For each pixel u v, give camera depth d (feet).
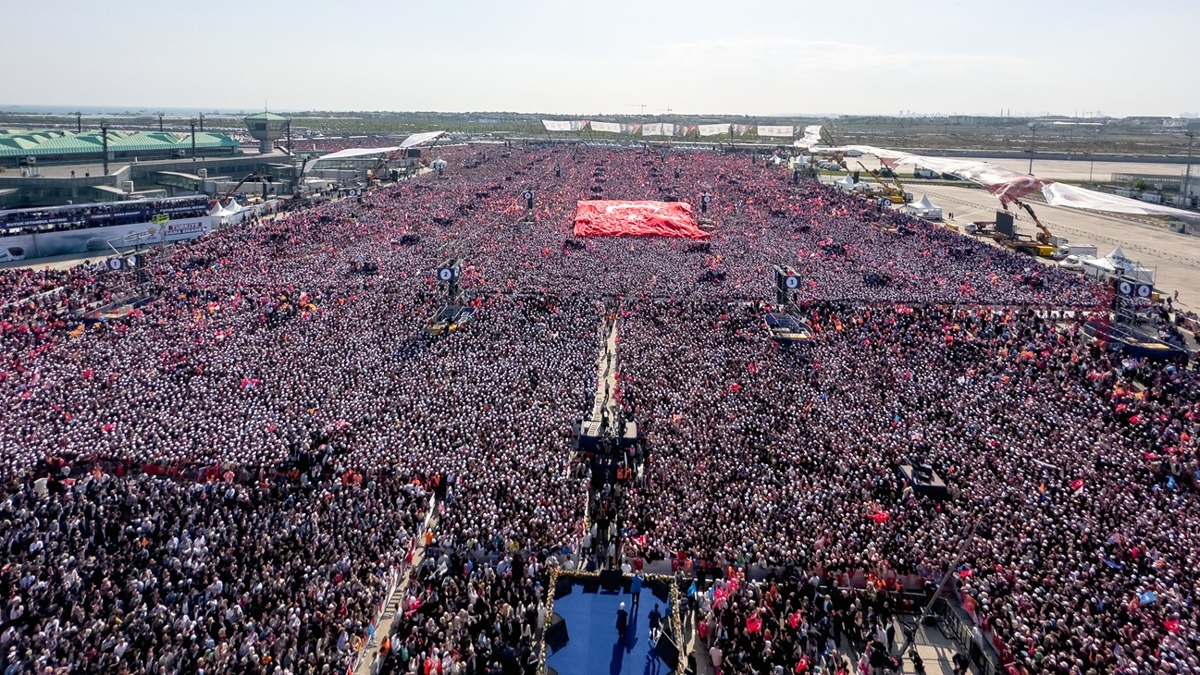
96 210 386.52
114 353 207.00
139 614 105.60
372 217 437.99
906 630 113.91
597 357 219.61
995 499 138.00
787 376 199.93
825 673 101.50
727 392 188.14
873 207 497.87
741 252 364.38
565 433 164.14
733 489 141.28
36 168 523.70
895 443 160.15
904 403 182.50
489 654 103.76
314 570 116.06
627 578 120.57
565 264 333.01
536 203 499.92
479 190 554.05
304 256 338.13
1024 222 515.91
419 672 101.24
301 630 104.53
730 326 242.58
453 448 154.61
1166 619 104.83
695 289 293.43
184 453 149.28
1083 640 101.55
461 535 127.65
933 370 205.16
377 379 191.31
